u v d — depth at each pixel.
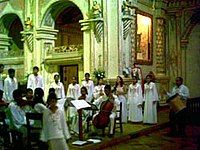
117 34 13.79
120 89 12.33
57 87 12.12
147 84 12.43
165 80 17.69
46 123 6.12
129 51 14.43
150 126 11.66
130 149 8.62
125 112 12.32
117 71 13.70
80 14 19.09
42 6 16.09
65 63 15.60
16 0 17.14
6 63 17.77
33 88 11.80
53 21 16.69
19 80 17.11
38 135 6.90
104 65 13.88
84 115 9.75
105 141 8.84
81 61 14.90
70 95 12.72
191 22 17.83
